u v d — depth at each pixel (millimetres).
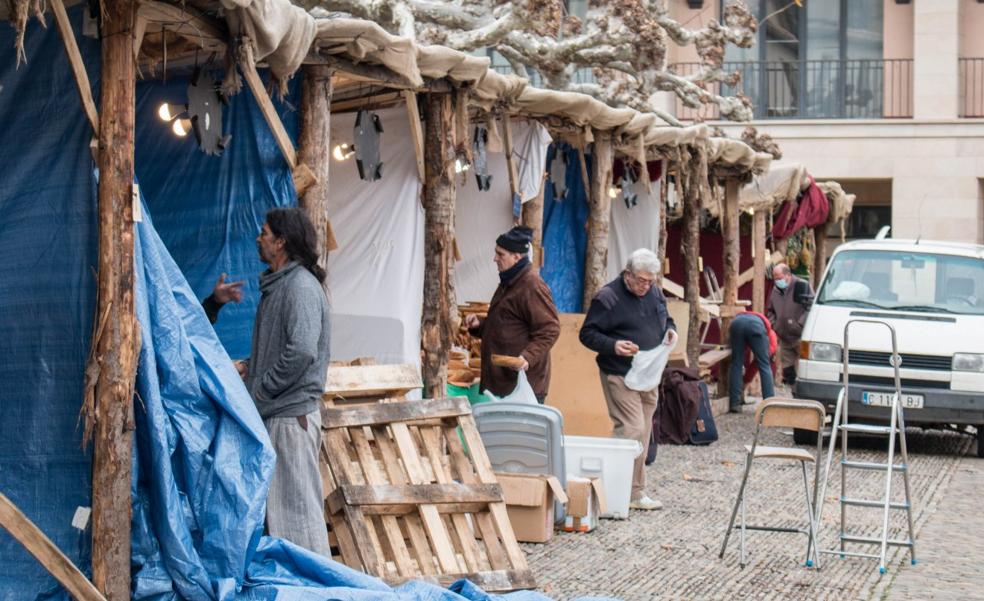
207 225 8609
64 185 6527
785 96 35312
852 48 35312
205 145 7840
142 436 6566
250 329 8547
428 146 10523
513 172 11898
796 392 15828
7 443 6531
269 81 8086
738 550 9812
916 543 10375
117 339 6355
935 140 34562
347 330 10508
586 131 12992
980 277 16125
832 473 13695
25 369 6539
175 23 7070
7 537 6484
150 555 6504
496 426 10031
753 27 18141
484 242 12844
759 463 14109
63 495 6445
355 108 10805
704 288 23938
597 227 13930
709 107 34344
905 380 15242
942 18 34406
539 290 10453
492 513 8211
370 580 7027
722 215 19172
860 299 16156
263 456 6887
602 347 10914
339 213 10742
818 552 9461
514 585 7988
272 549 6996
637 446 10797
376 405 8195
